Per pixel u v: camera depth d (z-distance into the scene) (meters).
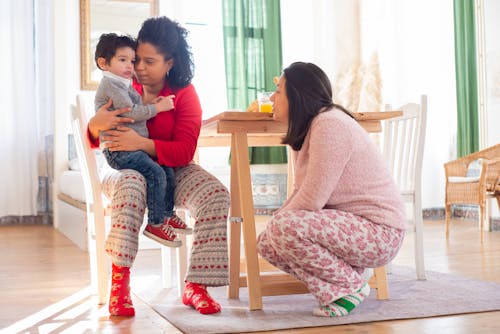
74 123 2.59
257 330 1.96
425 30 6.38
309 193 2.06
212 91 6.43
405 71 6.36
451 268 3.27
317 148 2.05
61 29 5.68
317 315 2.14
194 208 2.27
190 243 3.12
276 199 6.34
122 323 2.10
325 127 2.05
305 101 2.12
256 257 2.30
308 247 2.05
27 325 2.09
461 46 5.88
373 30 6.30
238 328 1.97
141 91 2.49
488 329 1.94
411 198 2.89
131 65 2.29
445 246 4.21
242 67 6.18
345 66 6.39
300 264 2.10
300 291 2.38
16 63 5.97
